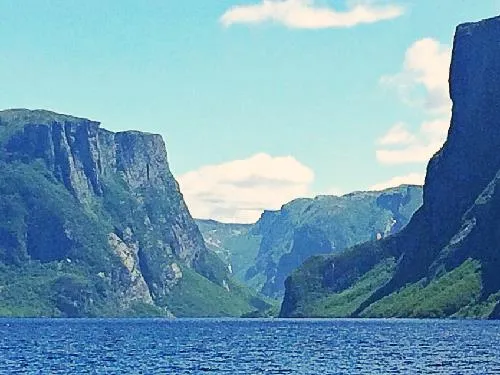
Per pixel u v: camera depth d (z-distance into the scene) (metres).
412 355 187.62
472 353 189.38
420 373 149.12
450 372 149.38
